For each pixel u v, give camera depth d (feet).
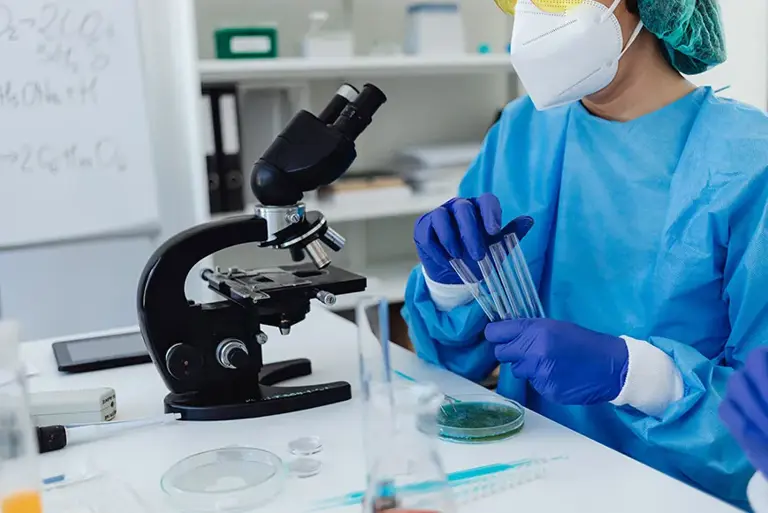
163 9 7.61
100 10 7.06
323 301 3.62
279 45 8.51
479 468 2.98
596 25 3.78
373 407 2.31
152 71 7.69
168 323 3.57
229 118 7.48
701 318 3.70
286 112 8.20
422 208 8.09
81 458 3.17
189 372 3.61
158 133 7.81
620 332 3.91
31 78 6.91
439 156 8.54
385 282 8.40
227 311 3.67
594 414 3.95
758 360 2.62
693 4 3.78
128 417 3.59
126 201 7.41
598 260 4.04
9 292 7.45
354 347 4.56
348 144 3.62
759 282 3.43
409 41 8.29
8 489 2.36
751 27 8.87
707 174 3.65
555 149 4.30
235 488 2.78
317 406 3.67
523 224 3.63
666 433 3.32
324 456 3.10
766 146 3.57
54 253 7.55
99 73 7.14
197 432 3.41
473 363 4.36
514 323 3.51
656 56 4.06
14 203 7.02
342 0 8.70
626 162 4.00
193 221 7.79
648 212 3.89
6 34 6.77
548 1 3.87
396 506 2.24
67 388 4.00
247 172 8.08
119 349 4.52
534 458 3.06
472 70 8.84
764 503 2.59
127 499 2.80
